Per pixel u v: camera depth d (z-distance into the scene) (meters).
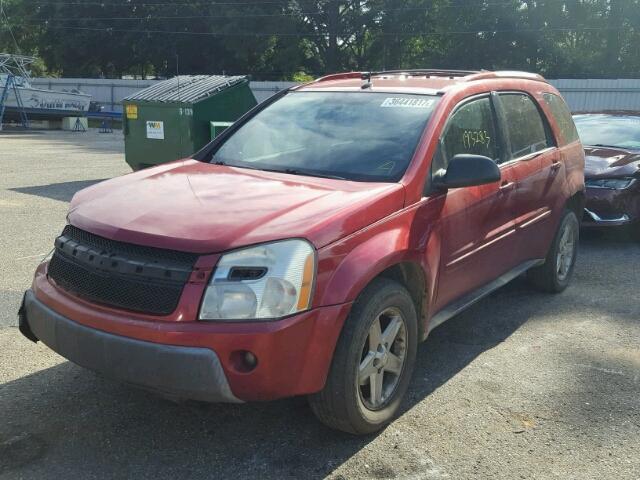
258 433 3.36
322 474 3.02
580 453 3.26
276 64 47.78
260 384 2.79
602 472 3.11
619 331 4.95
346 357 3.03
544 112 5.42
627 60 42.78
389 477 3.02
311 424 3.46
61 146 21.06
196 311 2.76
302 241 2.89
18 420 3.39
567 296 5.79
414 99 4.20
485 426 3.49
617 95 30.33
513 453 3.24
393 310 3.36
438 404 3.72
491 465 3.14
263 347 2.75
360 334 3.08
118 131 31.27
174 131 11.03
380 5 44.56
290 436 3.34
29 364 4.04
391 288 3.29
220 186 3.51
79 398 3.65
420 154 3.74
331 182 3.60
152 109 11.28
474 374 4.14
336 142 4.03
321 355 2.93
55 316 3.09
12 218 8.43
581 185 5.87
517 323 5.09
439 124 3.96
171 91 11.48
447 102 4.11
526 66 43.88
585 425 3.53
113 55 50.78
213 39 47.53
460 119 4.21
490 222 4.36
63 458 3.08
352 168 3.78
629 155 8.05
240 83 11.39
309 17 45.66
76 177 12.88
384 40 46.56
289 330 2.80
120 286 2.91
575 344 4.68
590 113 9.73
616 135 8.85
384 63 48.22
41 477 2.93
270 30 43.28
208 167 4.04
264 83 38.44
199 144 10.91
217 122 11.01
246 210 3.09
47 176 12.93
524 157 4.89
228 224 2.93
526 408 3.71
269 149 4.18
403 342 3.50
